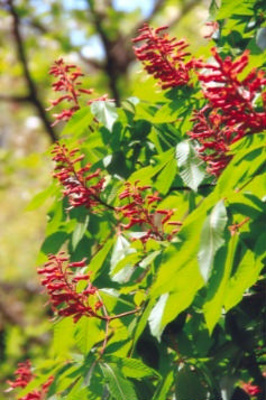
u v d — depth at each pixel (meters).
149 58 3.11
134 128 3.24
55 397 3.07
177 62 3.12
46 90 9.59
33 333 9.46
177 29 9.88
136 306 3.07
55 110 8.84
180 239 2.57
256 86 2.61
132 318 3.05
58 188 3.29
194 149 3.02
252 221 2.67
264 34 3.03
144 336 3.07
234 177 2.65
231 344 3.07
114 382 2.93
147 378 3.07
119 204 3.20
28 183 11.06
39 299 10.77
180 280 2.59
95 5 9.52
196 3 9.80
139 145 3.24
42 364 3.10
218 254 2.62
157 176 3.20
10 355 9.22
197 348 3.10
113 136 3.24
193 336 3.11
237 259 2.66
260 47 3.03
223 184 2.63
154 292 2.58
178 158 3.01
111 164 3.22
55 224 3.29
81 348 3.02
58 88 3.32
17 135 11.63
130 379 3.04
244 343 3.03
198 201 3.27
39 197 3.29
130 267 3.00
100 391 2.96
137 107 3.26
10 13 8.74
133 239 3.00
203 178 2.99
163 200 3.24
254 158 2.66
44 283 3.00
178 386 2.99
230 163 2.64
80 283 3.05
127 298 3.08
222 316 3.05
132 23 9.87
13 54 9.71
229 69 2.58
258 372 3.05
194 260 2.57
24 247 11.07
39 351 9.20
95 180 3.26
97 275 3.12
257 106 2.88
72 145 3.27
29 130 11.57
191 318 3.14
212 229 2.55
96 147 3.29
